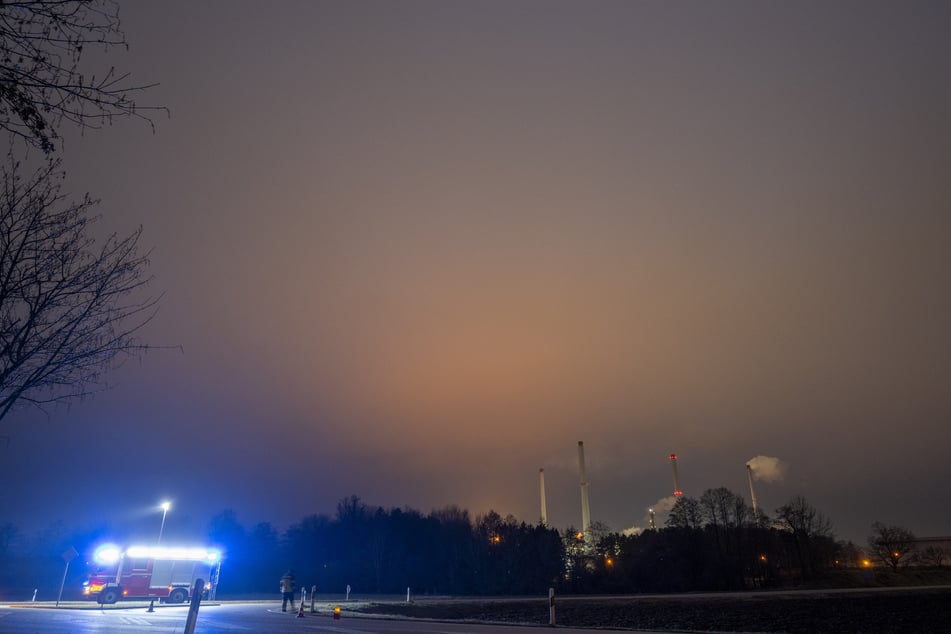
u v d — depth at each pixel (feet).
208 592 143.74
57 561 251.19
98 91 16.29
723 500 369.30
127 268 21.30
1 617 83.35
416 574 324.60
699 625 134.31
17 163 19.47
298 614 94.38
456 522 385.91
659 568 310.24
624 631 70.33
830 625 145.69
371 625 77.36
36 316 19.16
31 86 15.61
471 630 69.82
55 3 15.52
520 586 302.04
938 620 153.99
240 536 343.67
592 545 338.75
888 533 435.94
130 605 122.01
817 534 376.07
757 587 329.31
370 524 371.76
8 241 19.17
